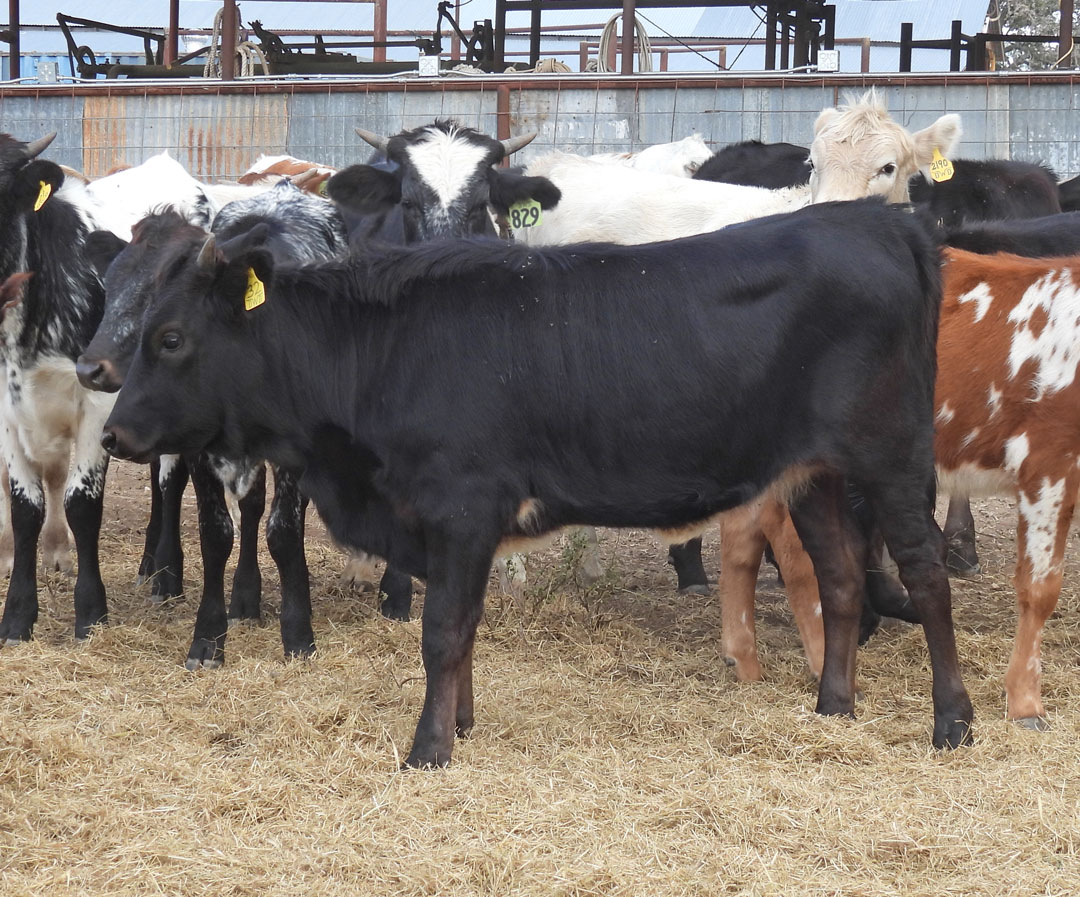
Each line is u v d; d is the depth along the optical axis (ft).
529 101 37.09
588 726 15.69
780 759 14.74
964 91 34.73
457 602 14.21
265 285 14.25
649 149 31.55
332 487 15.08
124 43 75.51
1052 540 15.83
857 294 14.20
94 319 19.74
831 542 15.81
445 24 76.23
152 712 15.97
